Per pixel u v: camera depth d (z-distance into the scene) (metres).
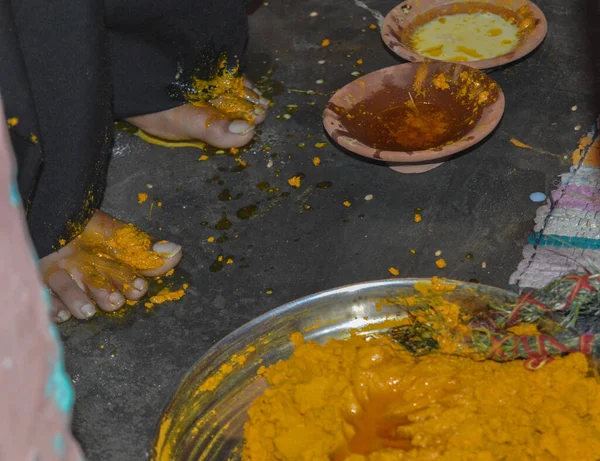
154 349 1.87
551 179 2.17
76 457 0.64
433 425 1.34
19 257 0.57
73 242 2.02
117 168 2.39
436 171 2.24
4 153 0.56
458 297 1.61
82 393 1.79
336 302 1.66
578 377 1.37
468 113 2.18
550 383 1.38
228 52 2.37
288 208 2.19
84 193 1.89
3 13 1.48
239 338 1.60
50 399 0.60
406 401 1.41
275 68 2.71
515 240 2.01
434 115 2.22
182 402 1.49
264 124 2.47
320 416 1.37
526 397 1.36
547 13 2.81
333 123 2.12
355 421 1.40
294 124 2.46
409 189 2.20
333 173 2.28
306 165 2.31
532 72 2.56
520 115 2.40
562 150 2.27
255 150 2.38
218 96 2.40
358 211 2.15
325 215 2.16
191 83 2.34
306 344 1.56
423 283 1.64
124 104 2.30
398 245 2.05
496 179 2.19
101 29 1.79
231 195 2.25
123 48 2.16
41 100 1.73
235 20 2.30
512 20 2.61
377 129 2.20
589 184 2.11
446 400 1.38
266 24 2.92
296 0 3.03
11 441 0.57
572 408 1.34
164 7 2.11
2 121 0.58
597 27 2.72
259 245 2.10
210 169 2.34
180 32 2.20
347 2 2.99
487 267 1.95
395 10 2.63
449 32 2.61
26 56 1.68
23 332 0.58
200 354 1.85
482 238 2.03
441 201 2.15
